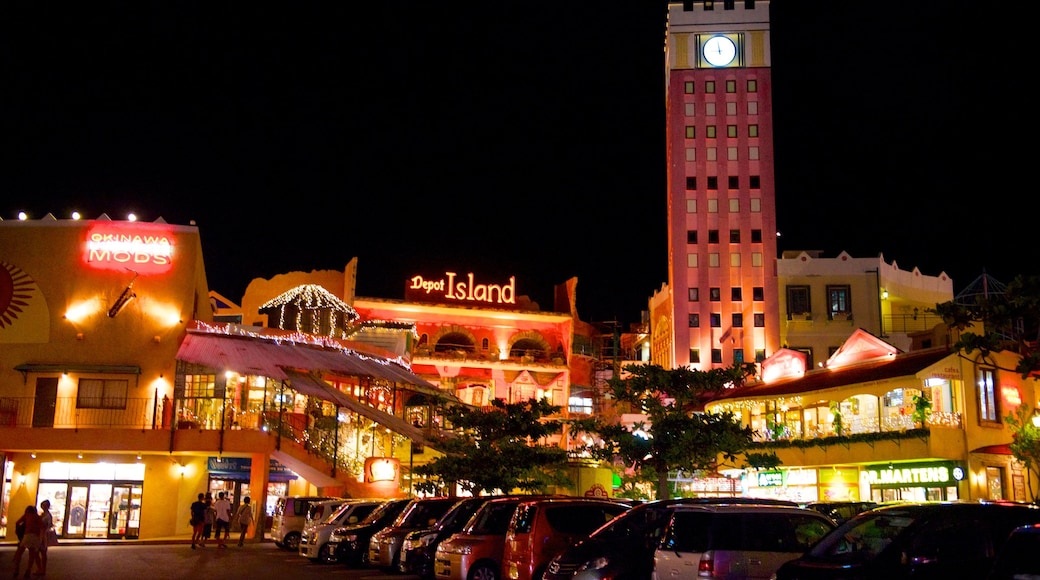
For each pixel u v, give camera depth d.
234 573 24.19
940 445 31.98
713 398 44.69
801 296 63.03
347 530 26.56
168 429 38.03
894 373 34.06
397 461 38.94
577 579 14.76
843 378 37.28
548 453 30.55
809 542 13.91
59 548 33.72
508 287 62.50
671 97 74.06
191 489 41.53
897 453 33.31
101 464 40.09
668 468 24.98
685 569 13.62
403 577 23.36
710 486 38.72
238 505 42.56
